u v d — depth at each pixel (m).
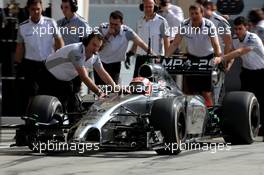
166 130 24.11
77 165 22.72
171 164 22.81
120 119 25.00
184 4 39.31
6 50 35.69
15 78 35.53
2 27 35.66
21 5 35.97
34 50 30.14
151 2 31.98
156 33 32.28
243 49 29.41
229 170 21.56
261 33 33.34
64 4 30.64
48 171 21.59
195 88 29.41
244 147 27.02
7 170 21.88
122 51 31.69
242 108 27.11
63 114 25.42
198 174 20.89
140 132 24.28
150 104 25.19
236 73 38.19
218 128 27.94
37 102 25.41
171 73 27.38
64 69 26.47
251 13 33.59
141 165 22.64
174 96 26.19
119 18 31.22
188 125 25.50
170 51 29.94
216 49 29.06
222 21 31.73
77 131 23.44
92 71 32.72
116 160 23.80
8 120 35.09
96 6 39.78
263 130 29.42
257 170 21.56
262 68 31.08
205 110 27.11
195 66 27.25
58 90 27.00
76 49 25.67
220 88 28.02
